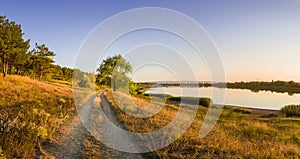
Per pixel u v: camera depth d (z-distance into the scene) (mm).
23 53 41469
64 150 9531
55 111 17000
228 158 9297
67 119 15297
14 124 11125
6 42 38000
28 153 8469
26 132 10336
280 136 17297
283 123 25953
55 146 9844
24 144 8875
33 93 25453
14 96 21406
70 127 13352
